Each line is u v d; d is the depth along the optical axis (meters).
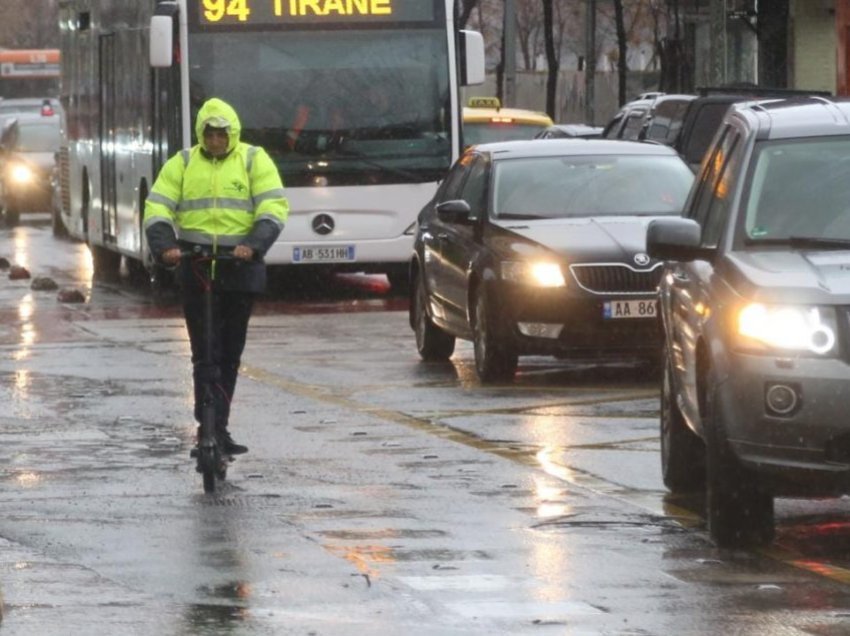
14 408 43.12
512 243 47.28
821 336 26.27
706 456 29.30
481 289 47.50
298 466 34.88
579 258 46.34
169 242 33.03
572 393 45.44
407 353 54.47
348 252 70.06
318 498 31.62
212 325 32.91
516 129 102.56
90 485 33.06
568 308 46.28
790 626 22.72
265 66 69.31
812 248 28.52
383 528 29.02
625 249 46.41
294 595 24.48
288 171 69.56
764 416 26.36
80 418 41.50
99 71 84.06
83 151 88.69
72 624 22.73
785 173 29.44
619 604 23.97
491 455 36.12
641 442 37.78
